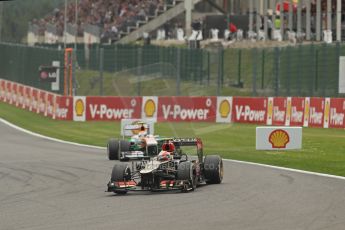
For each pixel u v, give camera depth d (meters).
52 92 149.75
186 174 50.38
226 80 132.00
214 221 38.06
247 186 52.94
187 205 44.16
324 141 92.38
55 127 127.56
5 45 183.75
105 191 50.84
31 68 163.12
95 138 107.06
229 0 175.88
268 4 163.00
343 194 47.66
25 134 115.94
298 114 113.00
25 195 51.88
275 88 122.56
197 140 55.69
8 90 173.25
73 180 60.25
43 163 74.56
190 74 133.12
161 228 36.44
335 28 134.62
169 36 182.75
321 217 38.75
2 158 81.12
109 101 135.50
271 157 76.44
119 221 38.94
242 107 123.88
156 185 51.25
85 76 148.62
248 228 35.81
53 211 43.53
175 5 183.75
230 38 163.50
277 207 42.44
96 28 185.75
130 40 185.62
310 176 58.78
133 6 188.75
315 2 140.25
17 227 38.09
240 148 88.38
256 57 125.81
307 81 114.94
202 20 173.50
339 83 107.62
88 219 40.00
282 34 148.50
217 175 54.38
